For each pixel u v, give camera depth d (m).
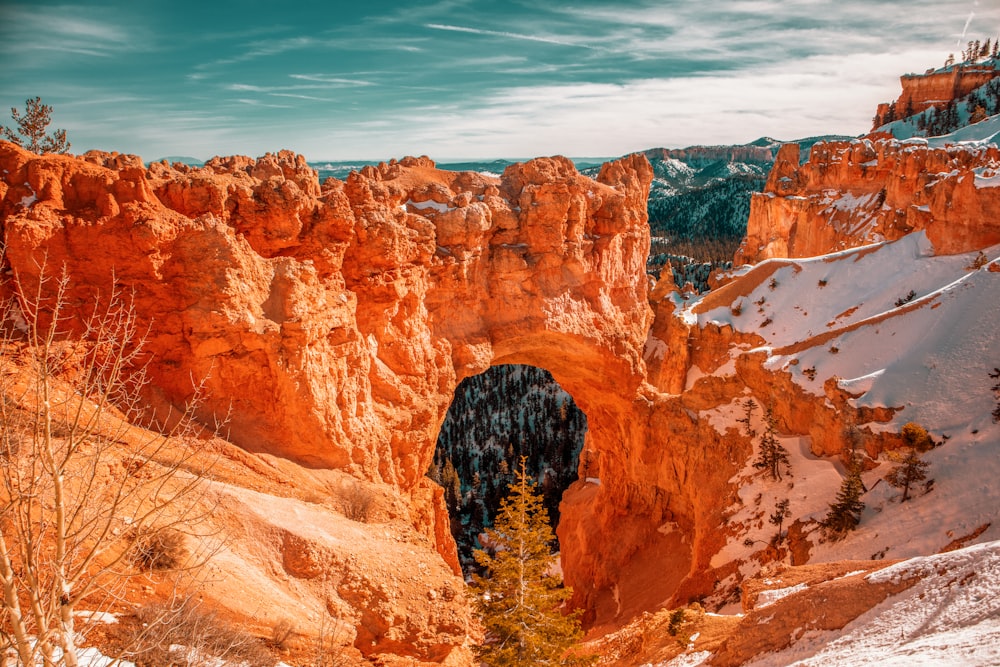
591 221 53.16
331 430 34.09
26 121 40.09
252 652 17.48
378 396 39.84
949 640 16.27
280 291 33.16
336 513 29.30
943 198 51.12
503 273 48.00
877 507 39.00
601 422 61.19
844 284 54.81
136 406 28.58
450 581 27.47
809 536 40.25
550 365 57.50
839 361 47.84
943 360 43.31
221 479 27.38
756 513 44.38
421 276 43.16
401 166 48.31
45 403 11.04
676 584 48.62
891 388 43.56
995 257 46.97
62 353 23.66
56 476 10.52
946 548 34.00
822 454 45.00
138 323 30.31
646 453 55.03
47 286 28.05
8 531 15.00
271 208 34.81
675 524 53.72
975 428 38.91
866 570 25.50
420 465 43.00
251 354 31.94
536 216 49.03
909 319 47.09
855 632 20.47
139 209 30.02
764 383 50.34
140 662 13.84
